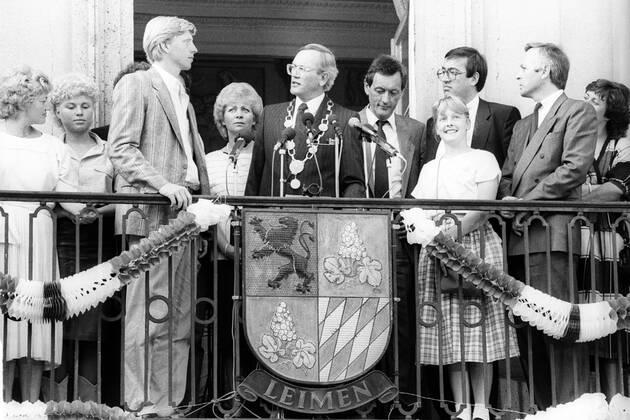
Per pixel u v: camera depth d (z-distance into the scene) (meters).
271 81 26.22
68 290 16.28
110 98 19.84
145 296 16.50
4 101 17.19
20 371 16.86
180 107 17.41
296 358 16.69
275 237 16.84
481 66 18.67
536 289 16.98
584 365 17.44
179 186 16.67
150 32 17.48
